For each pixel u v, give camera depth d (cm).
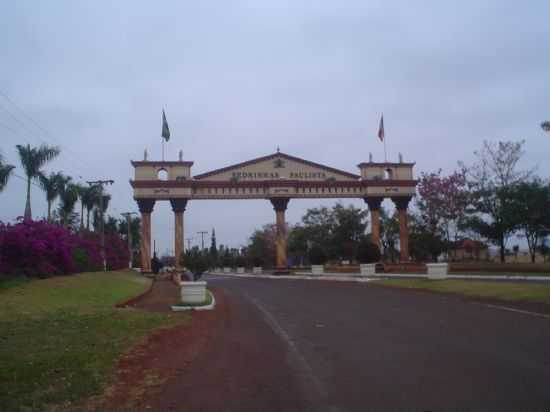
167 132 4697
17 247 2333
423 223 4669
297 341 1217
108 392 750
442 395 702
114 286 2602
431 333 1242
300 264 7406
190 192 4559
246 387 788
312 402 695
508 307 1664
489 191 3709
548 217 3428
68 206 4084
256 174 4738
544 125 2323
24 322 1423
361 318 1606
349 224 6203
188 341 1223
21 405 668
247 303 2300
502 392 707
